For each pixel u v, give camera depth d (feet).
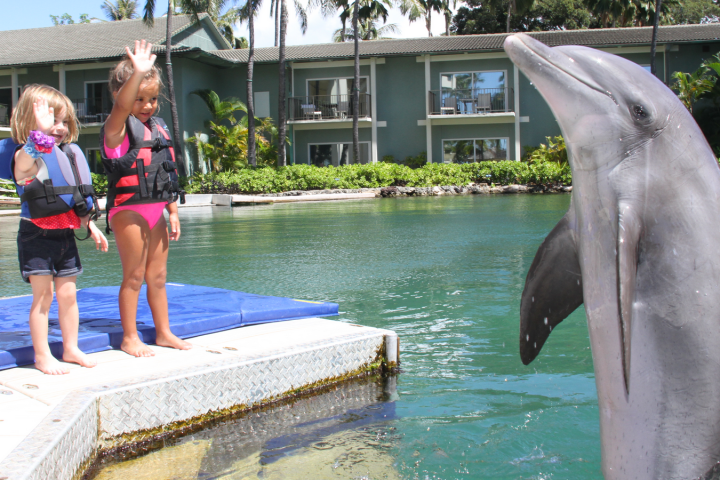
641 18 131.75
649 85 6.40
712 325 6.39
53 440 7.23
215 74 108.17
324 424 9.85
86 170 10.51
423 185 91.76
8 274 25.49
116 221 10.68
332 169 92.22
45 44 108.68
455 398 10.83
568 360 12.82
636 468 6.69
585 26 155.53
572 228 6.86
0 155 9.86
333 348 11.68
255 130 103.35
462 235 35.58
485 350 13.58
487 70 101.55
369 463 8.45
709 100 92.79
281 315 13.82
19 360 10.22
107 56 96.02
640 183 6.32
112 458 8.68
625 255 5.98
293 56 104.01
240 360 10.46
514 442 9.05
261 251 30.58
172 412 9.51
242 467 8.37
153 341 11.72
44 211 9.75
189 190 89.30
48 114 9.49
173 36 103.50
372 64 103.81
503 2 132.36
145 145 10.56
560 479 7.99
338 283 21.52
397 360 12.52
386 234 37.17
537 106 101.40
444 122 102.42
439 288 20.35
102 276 23.66
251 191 88.22
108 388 8.97
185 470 8.29
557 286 7.35
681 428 6.52
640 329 6.48
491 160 102.89
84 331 11.60
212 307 13.80
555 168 88.94
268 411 10.45
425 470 8.23
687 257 6.37
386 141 106.01
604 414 6.87
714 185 6.53
